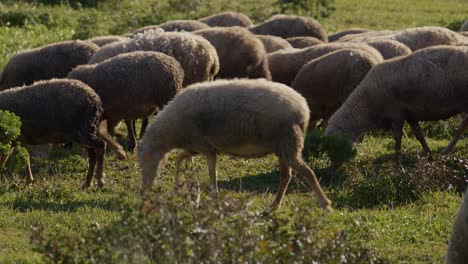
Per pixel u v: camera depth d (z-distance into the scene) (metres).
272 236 13.62
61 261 14.91
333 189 23.86
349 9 67.88
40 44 46.56
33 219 20.59
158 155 21.88
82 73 26.75
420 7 69.81
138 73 26.78
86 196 23.42
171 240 13.05
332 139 26.03
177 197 15.27
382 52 32.47
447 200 22.53
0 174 25.17
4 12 54.72
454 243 13.95
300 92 30.77
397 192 23.11
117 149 25.16
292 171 25.12
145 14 58.19
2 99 24.31
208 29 34.19
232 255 13.04
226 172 26.27
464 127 27.00
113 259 13.73
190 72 29.78
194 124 20.98
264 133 20.33
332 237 14.26
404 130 31.08
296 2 60.91
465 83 25.58
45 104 24.09
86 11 59.97
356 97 27.33
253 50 32.91
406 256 18.30
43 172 26.83
